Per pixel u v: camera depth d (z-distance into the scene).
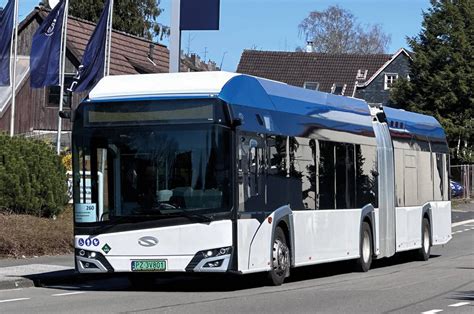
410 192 21.66
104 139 13.89
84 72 28.23
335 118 17.59
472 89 60.97
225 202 13.37
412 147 22.06
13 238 19.66
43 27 27.75
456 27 61.50
